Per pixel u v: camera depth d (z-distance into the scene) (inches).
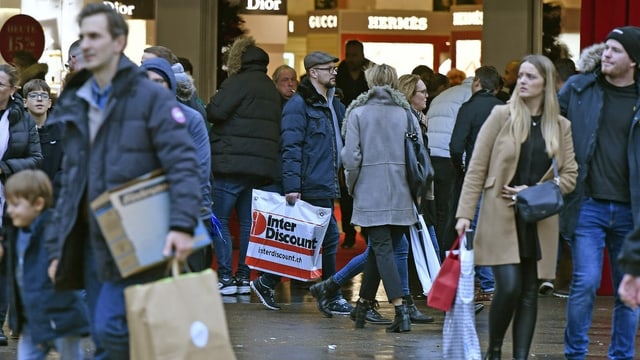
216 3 1187.9
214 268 942.4
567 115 576.4
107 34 418.6
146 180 413.7
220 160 836.0
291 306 815.7
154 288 397.1
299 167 791.7
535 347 666.8
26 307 472.7
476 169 556.1
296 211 791.1
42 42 1087.6
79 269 440.1
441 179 922.7
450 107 922.7
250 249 789.2
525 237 549.3
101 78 424.2
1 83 651.5
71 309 472.7
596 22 828.6
